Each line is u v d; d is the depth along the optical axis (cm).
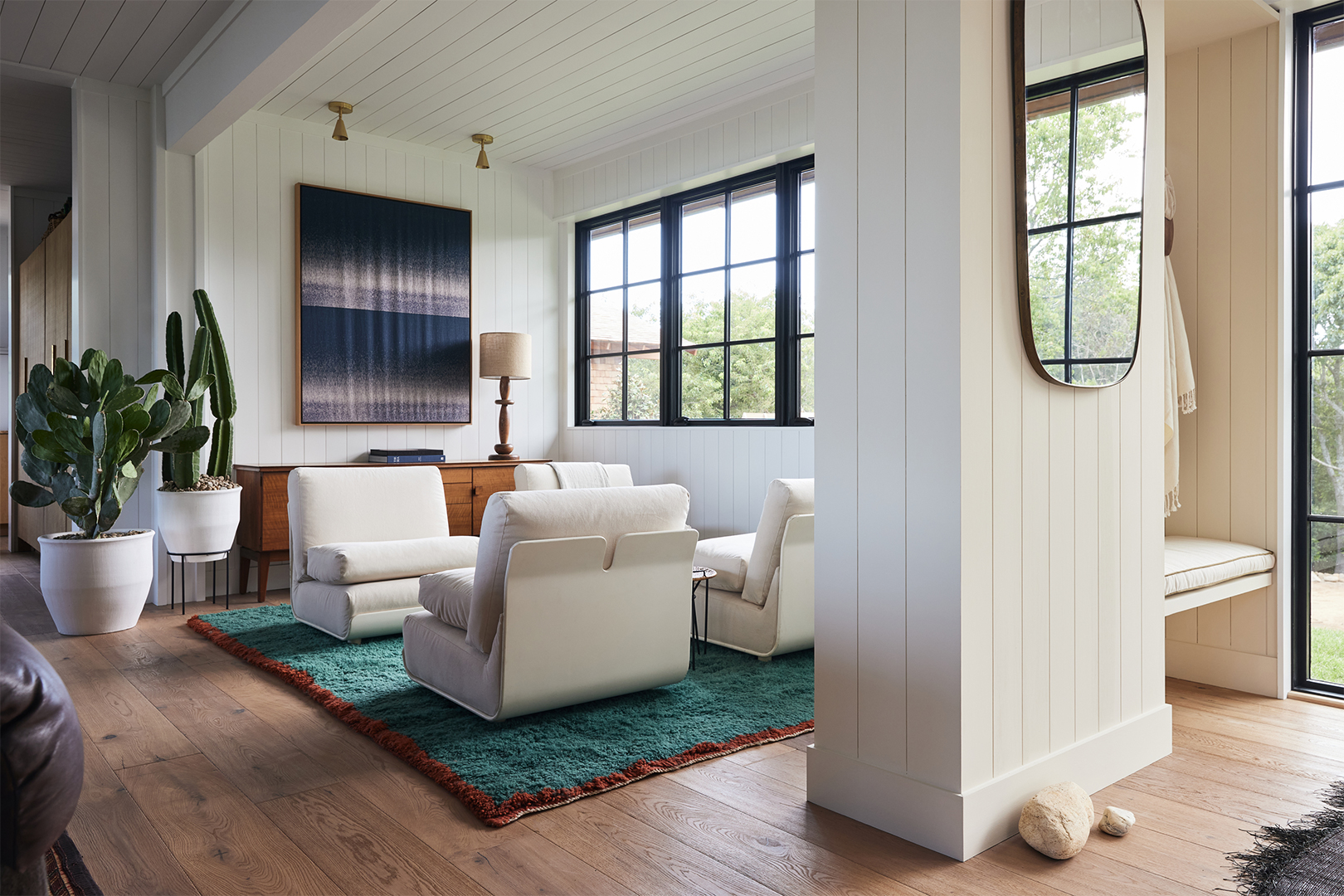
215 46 410
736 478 522
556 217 652
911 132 205
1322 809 219
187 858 191
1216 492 342
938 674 200
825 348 225
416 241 579
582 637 275
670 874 185
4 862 102
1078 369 229
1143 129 256
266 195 523
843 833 206
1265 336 328
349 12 321
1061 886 180
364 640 383
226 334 507
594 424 642
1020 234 209
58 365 390
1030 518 215
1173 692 328
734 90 498
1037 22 214
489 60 451
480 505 554
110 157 474
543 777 230
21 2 385
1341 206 316
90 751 255
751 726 272
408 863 189
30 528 671
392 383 569
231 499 446
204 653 371
